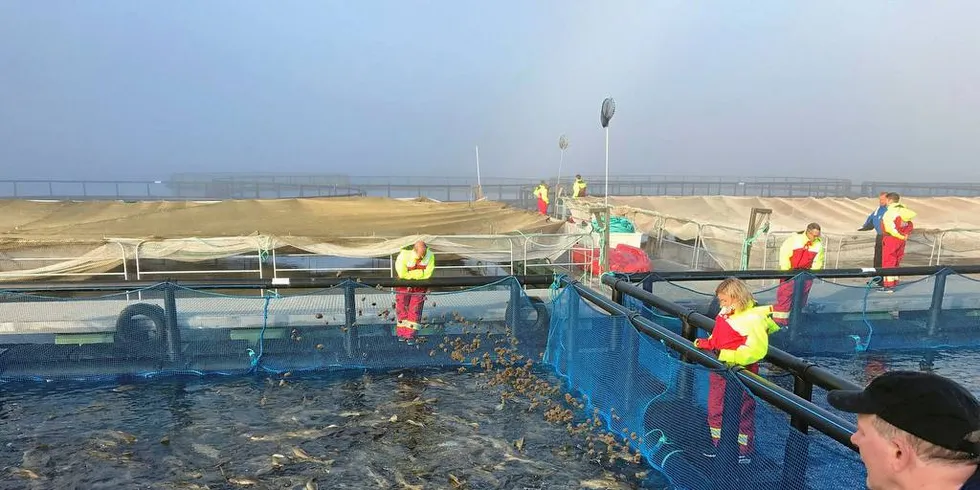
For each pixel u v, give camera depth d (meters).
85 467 5.51
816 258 9.71
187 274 11.51
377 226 12.77
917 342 9.73
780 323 9.20
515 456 5.74
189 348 8.02
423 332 8.35
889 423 1.39
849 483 3.32
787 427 3.76
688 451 4.93
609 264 11.59
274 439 6.12
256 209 14.59
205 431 6.30
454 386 7.58
